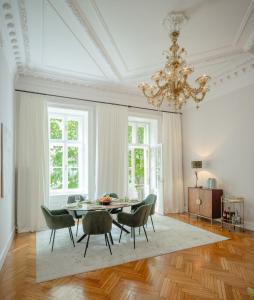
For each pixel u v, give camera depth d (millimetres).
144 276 2832
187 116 6922
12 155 4504
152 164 7062
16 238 4352
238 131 5227
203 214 5566
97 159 5785
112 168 5918
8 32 3420
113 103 6164
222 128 5664
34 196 4941
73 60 4570
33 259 3342
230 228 4977
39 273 2906
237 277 2816
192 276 2836
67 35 3648
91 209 3820
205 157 6172
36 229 4875
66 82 5559
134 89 6148
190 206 6035
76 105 5711
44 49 4109
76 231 4605
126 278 2783
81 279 2764
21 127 4953
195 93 3467
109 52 4262
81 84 5707
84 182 6145
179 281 2715
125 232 4625
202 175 6262
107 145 5918
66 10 3043
